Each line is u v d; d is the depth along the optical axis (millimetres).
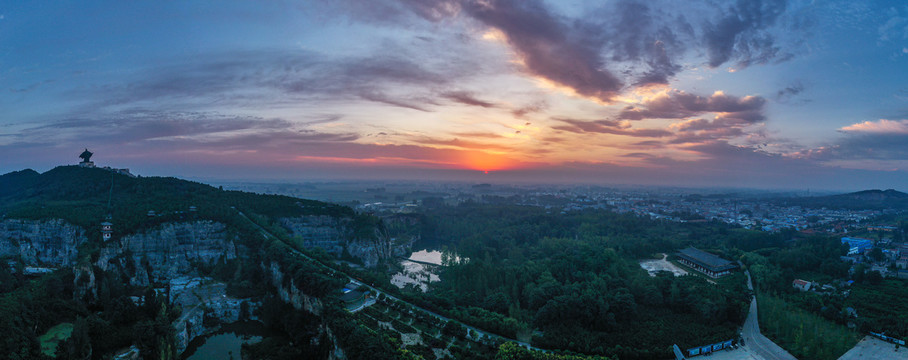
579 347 195000
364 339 182375
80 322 193375
